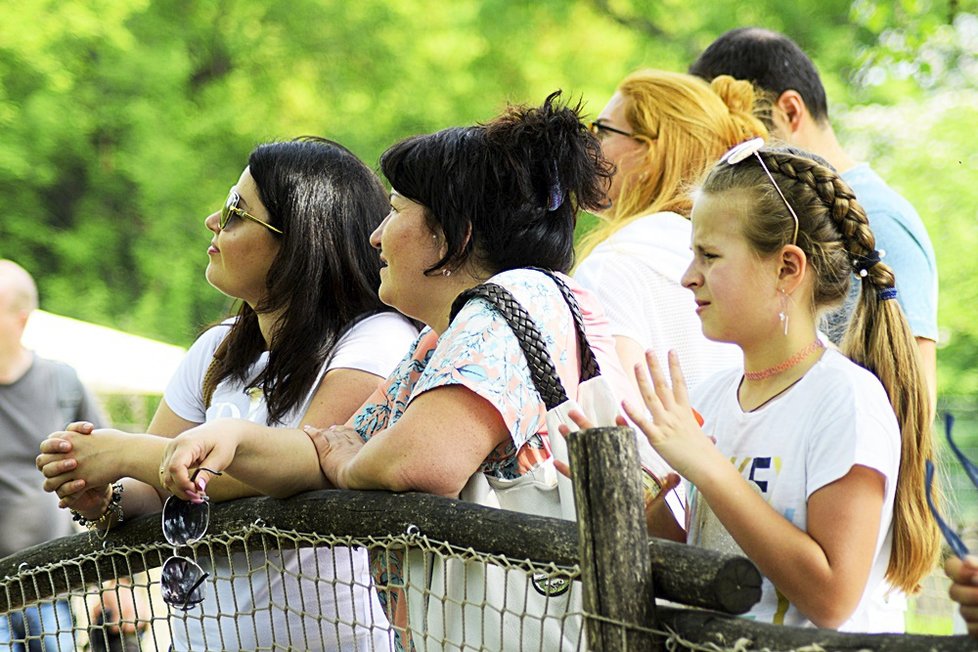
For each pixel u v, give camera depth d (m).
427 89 25.38
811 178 3.80
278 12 25.84
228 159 25.56
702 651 2.98
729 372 4.00
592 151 4.28
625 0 24.84
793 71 6.59
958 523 4.56
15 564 4.80
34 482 7.72
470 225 4.12
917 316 5.87
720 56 6.74
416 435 3.71
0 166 23.80
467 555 3.52
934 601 5.67
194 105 25.53
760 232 3.73
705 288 3.80
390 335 4.75
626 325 4.89
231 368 5.05
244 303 5.05
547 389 3.80
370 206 4.91
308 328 4.68
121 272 25.11
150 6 25.55
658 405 3.45
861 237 3.84
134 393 16.84
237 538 4.11
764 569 3.39
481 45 24.94
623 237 5.12
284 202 4.75
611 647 3.04
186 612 4.32
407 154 4.20
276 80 25.72
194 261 24.70
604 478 3.06
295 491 4.04
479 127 4.24
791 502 3.54
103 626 4.60
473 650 3.65
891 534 3.81
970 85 22.97
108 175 24.81
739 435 3.74
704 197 3.85
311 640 4.44
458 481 3.73
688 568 3.03
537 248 4.16
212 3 25.67
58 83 23.98
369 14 25.61
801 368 3.72
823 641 2.82
